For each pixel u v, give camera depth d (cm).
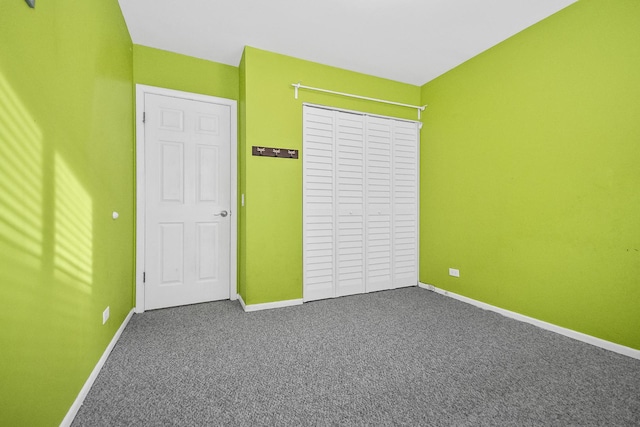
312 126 282
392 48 260
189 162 265
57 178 110
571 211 201
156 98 253
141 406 127
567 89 203
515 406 129
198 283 270
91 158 146
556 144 209
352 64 288
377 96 312
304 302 278
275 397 134
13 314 83
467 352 179
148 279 251
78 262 128
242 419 120
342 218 297
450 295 295
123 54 212
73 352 122
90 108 145
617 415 124
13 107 83
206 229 272
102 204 163
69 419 115
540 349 183
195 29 230
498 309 249
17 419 84
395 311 252
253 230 254
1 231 78
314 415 123
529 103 227
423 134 330
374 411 125
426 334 205
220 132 277
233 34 238
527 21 222
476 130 270
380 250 317
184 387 141
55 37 109
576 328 198
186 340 193
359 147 305
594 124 189
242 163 270
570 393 138
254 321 228
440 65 290
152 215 251
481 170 265
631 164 173
